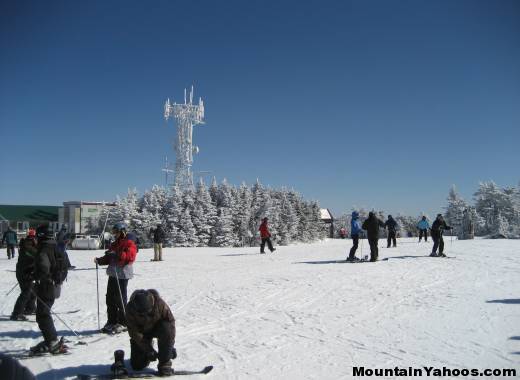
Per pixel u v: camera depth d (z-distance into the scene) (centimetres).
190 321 907
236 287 1310
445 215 7306
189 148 5891
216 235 5316
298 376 589
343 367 619
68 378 608
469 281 1309
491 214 6656
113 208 5391
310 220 6544
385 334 777
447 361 632
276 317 926
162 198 5366
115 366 607
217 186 5828
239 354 688
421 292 1149
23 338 812
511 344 700
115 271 846
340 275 1484
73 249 4047
